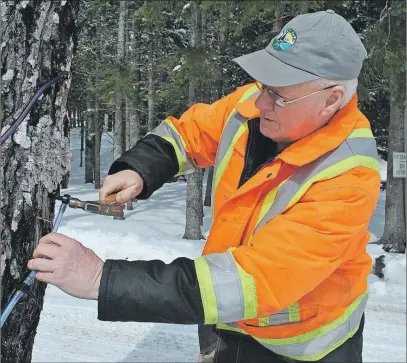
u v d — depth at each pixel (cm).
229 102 204
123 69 1208
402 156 859
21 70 155
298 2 790
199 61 947
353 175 152
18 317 169
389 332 496
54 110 167
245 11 787
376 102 1395
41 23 157
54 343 431
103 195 176
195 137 207
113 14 1761
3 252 158
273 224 147
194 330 479
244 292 139
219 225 171
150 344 444
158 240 908
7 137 152
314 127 160
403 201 977
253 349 194
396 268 695
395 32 788
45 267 136
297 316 171
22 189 159
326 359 182
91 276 138
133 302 136
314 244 141
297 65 154
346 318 182
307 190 152
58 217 161
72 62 173
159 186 196
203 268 141
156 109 1858
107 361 403
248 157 180
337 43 154
